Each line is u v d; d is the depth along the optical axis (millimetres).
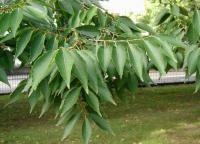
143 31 2215
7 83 1966
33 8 1805
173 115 13359
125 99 2455
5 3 1916
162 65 1716
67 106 1825
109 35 1997
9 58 2100
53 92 2045
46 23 1988
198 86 2156
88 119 2020
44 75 1551
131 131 11180
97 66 1714
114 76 2266
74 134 10484
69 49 1639
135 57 1729
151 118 12906
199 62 2053
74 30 1932
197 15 2248
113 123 12141
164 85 19469
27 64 2049
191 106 15023
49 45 1902
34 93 2084
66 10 2285
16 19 1739
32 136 10867
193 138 10461
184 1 2809
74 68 1580
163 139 10414
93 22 2311
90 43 1810
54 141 10344
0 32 1732
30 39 1906
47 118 12805
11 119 12836
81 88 1874
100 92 1932
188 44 2277
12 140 10602
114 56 1729
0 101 15656
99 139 10234
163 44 1759
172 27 2588
